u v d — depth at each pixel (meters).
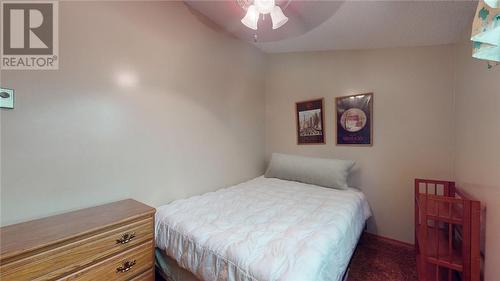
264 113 3.20
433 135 2.21
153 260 1.43
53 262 1.01
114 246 1.23
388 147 2.42
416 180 2.10
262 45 2.84
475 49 1.00
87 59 1.48
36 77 1.30
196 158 2.24
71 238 1.07
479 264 1.40
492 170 1.37
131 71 1.72
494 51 0.96
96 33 1.52
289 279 0.94
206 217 1.61
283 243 1.20
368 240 2.48
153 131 1.87
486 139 1.45
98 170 1.55
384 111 2.43
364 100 2.53
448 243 1.70
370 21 1.91
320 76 2.80
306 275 0.98
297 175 2.62
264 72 3.17
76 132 1.45
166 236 1.53
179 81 2.06
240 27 2.41
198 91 2.24
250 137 2.95
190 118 2.17
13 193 1.22
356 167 2.59
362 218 2.10
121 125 1.67
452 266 1.49
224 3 2.04
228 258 1.13
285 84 3.07
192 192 2.21
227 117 2.59
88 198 1.51
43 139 1.32
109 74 1.59
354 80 2.58
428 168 2.24
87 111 1.49
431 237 1.92
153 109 1.87
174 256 1.43
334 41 2.41
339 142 2.69
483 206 1.48
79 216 1.32
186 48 2.11
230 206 1.85
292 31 2.28
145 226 1.39
